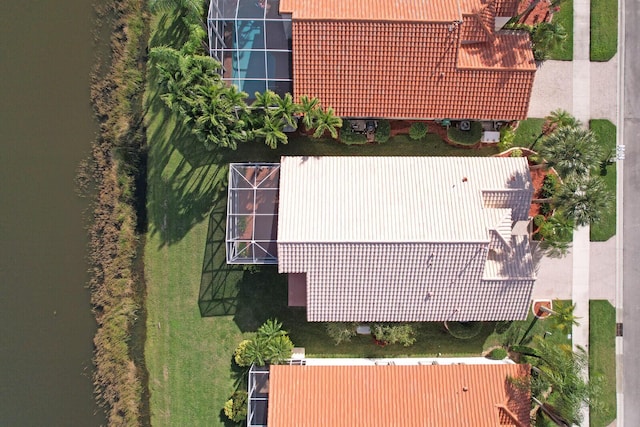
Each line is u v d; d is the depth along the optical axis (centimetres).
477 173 2867
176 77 2697
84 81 3238
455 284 2834
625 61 3184
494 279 2803
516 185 2836
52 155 3241
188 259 3206
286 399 2812
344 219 2750
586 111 3191
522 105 2898
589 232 3186
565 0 3138
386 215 2762
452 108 2912
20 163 3244
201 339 3206
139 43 3216
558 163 2605
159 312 3225
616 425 3198
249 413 2920
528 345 3189
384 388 2847
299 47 2759
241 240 2886
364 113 2928
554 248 3156
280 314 3186
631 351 3206
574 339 3203
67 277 3244
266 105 2783
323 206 2775
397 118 3025
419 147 3169
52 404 3241
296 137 3173
